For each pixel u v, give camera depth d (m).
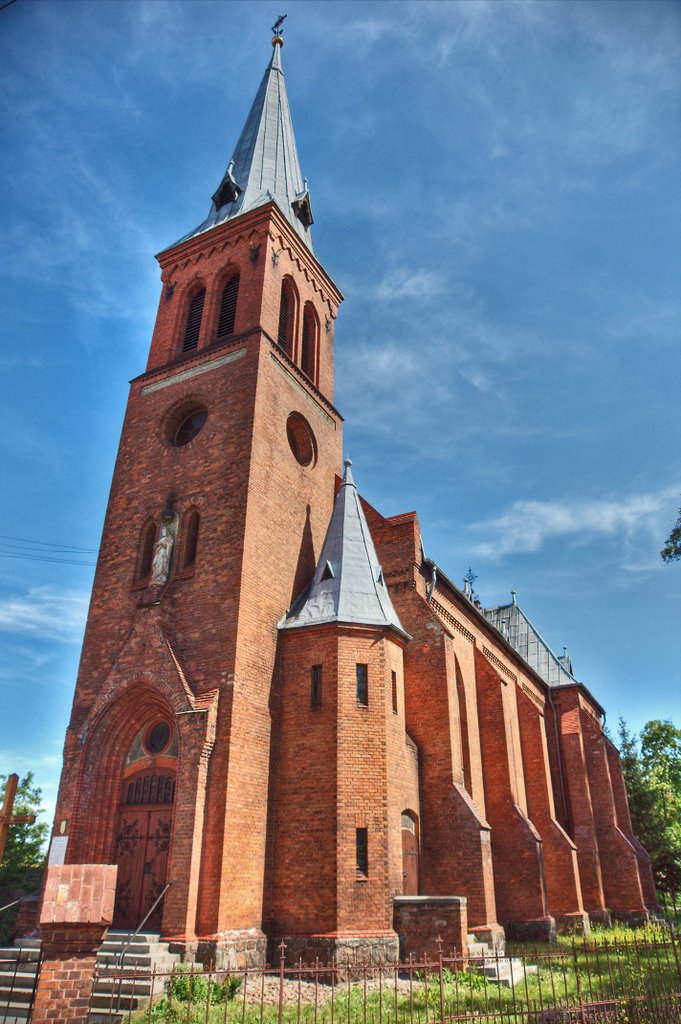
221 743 20.88
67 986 10.39
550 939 27.17
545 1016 12.80
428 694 26.78
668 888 53.56
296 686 23.61
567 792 42.03
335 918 19.95
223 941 18.50
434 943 20.22
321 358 33.69
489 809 30.34
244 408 26.52
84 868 11.09
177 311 31.75
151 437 28.50
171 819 21.47
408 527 29.75
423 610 28.08
